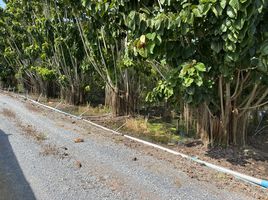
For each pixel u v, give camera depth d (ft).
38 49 44.80
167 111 30.14
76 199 12.29
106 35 25.03
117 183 13.76
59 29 36.86
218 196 12.44
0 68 67.51
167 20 13.47
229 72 14.40
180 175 14.60
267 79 15.38
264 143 20.79
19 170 15.37
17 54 53.52
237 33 12.06
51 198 12.39
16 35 51.11
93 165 16.02
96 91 42.91
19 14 47.37
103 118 30.07
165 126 25.86
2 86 71.56
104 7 18.74
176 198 12.32
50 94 51.24
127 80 30.32
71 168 15.60
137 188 13.24
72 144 20.02
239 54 13.04
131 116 30.32
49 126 25.88
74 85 40.65
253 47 13.24
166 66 19.74
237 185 13.48
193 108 19.83
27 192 12.94
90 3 19.49
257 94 18.16
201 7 12.54
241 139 19.33
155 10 15.52
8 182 13.97
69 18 36.19
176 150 18.85
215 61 14.97
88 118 30.04
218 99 18.42
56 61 40.42
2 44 60.03
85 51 33.71
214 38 13.57
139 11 15.65
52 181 14.01
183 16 13.17
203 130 19.53
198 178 14.24
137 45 14.66
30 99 47.83
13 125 25.95
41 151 18.35
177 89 15.61
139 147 19.38
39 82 52.49
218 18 12.61
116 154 17.83
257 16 12.22
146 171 15.12
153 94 19.75
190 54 14.78
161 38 14.02
